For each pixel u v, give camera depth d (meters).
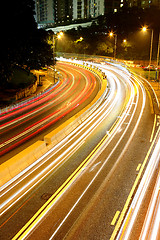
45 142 18.11
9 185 13.27
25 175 14.33
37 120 26.97
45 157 16.72
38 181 13.67
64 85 51.91
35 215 10.84
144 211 10.88
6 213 11.02
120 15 94.25
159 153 17.06
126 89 43.09
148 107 30.56
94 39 102.81
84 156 16.83
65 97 39.84
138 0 109.19
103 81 52.22
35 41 45.62
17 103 35.50
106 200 11.81
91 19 127.69
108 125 23.78
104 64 80.38
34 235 9.64
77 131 22.19
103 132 21.75
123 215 10.70
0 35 35.56
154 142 19.14
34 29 46.09
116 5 122.44
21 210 11.21
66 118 27.30
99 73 63.19
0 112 30.50
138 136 20.55
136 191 12.51
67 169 15.03
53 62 52.59
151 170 14.67
